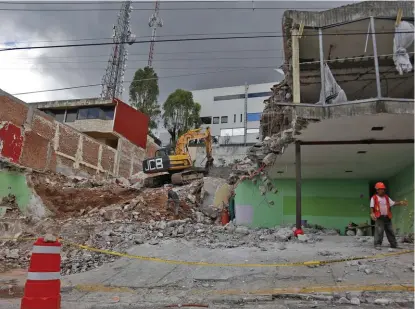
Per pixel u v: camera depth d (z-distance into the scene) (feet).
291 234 39.19
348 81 44.27
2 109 58.95
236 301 19.36
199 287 22.62
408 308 17.28
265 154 49.42
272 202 56.18
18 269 30.37
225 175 85.40
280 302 18.99
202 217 63.67
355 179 56.85
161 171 88.12
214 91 182.80
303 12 37.45
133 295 21.65
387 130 37.27
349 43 39.99
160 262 28.43
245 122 167.73
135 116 113.19
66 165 78.79
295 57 36.83
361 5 36.14
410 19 35.65
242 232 43.01
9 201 54.03
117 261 29.81
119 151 102.94
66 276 26.66
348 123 35.45
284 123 43.34
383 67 42.83
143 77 156.35
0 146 57.41
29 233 42.27
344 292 19.49
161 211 57.67
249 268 25.27
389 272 22.49
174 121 156.46
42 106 104.12
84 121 101.96
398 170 51.13
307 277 22.66
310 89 44.80
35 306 15.52
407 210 47.47
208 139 91.09
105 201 63.67
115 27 92.68
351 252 28.86
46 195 59.47
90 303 20.03
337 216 55.67
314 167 50.67
